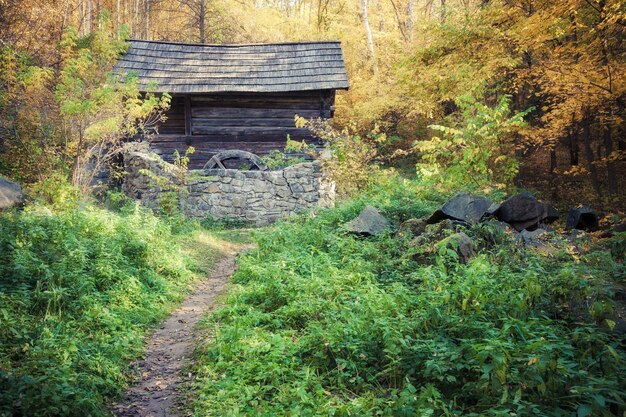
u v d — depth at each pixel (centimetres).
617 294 562
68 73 1305
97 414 435
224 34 3509
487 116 1277
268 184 1614
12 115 1347
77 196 1153
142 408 471
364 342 511
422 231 882
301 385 453
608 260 634
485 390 412
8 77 1452
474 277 573
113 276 752
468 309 537
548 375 403
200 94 1880
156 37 3709
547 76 1284
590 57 1294
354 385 470
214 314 702
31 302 622
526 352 433
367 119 2748
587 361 434
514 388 405
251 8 3931
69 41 1466
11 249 709
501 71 1586
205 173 1608
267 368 500
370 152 1506
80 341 555
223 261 1111
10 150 1345
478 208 858
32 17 2027
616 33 1273
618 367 414
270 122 1912
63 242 773
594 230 907
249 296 734
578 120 1341
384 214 1032
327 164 1463
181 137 1877
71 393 432
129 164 1647
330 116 1920
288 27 3825
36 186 1122
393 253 817
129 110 1506
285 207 1617
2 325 536
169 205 1439
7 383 420
